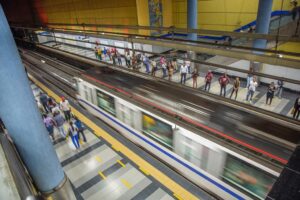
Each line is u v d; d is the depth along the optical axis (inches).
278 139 239.9
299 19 523.2
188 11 661.3
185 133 292.5
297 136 238.4
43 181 191.3
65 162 403.9
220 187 276.8
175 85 371.9
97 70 499.2
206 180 291.3
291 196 129.9
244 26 699.4
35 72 778.8
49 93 667.4
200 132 276.7
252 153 236.7
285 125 253.9
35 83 748.0
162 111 328.8
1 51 146.6
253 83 519.8
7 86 153.8
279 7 574.6
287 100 546.0
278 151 229.5
